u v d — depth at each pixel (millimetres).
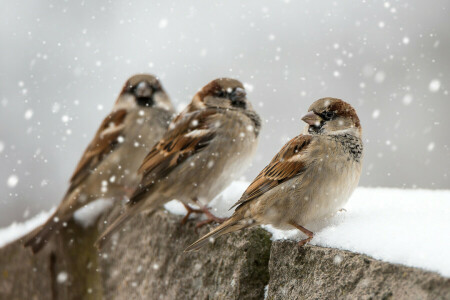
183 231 8461
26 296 11531
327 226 6809
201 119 9016
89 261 10445
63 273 10797
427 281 5012
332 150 6883
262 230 7266
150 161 9203
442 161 14578
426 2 16109
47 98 17609
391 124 15391
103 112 17516
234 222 7141
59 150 17047
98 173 10758
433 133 15000
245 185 9875
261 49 17109
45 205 16594
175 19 18188
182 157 8984
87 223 10633
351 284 5688
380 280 5426
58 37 18219
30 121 17281
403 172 14625
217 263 7582
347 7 16844
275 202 6930
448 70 15750
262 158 15602
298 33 17219
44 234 10578
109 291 10016
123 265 9641
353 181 6957
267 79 16812
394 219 6250
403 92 15750
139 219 9320
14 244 11812
